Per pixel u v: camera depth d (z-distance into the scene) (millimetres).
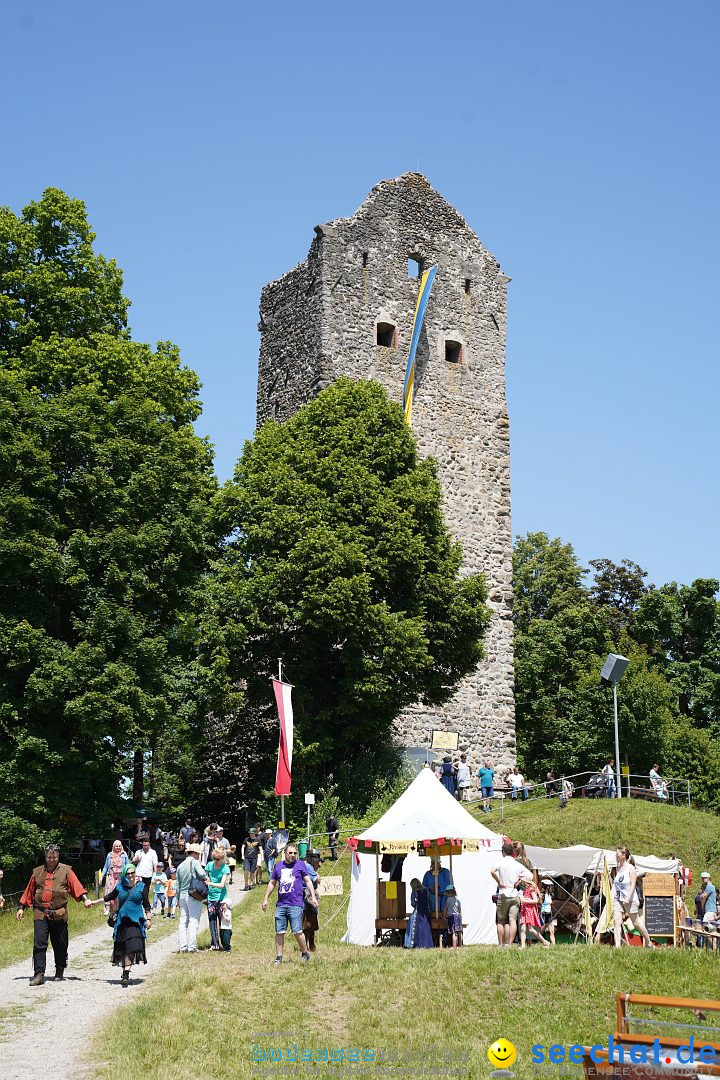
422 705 38594
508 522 42281
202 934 21062
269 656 34094
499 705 40344
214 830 21625
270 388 42281
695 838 28953
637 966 15922
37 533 28250
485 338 43500
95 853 31000
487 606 38750
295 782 32656
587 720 48250
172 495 31312
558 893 21875
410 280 42219
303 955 17031
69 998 15039
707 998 15000
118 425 31000
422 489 35500
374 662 32469
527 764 52281
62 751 27922
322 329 39906
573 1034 14031
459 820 19938
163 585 30562
